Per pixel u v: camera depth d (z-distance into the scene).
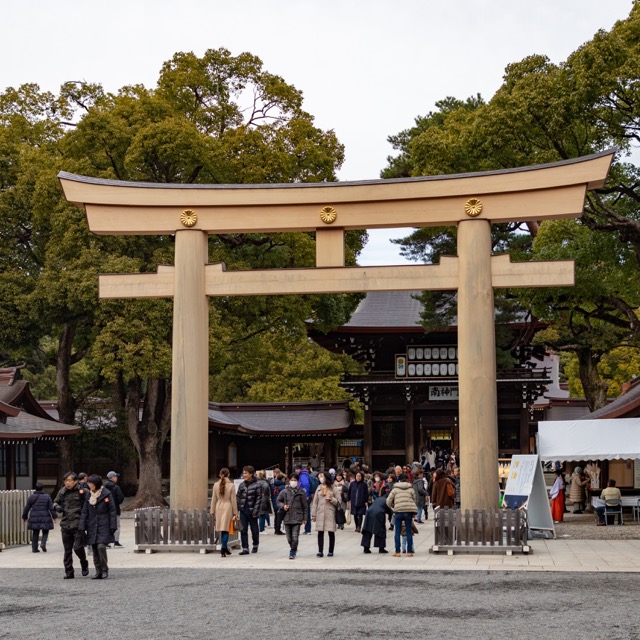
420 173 33.53
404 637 11.53
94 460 49.12
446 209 22.05
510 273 21.72
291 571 18.12
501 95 29.69
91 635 11.87
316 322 44.59
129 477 48.31
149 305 34.88
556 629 11.95
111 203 23.06
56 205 36.81
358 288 22.23
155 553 21.45
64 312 37.69
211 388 66.81
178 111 39.44
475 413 21.36
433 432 59.69
